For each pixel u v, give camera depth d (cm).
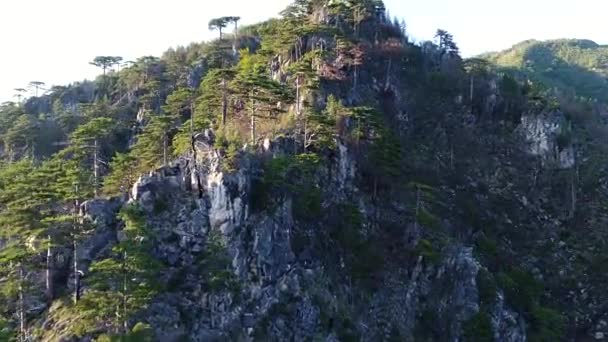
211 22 16388
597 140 12888
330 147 8812
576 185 11425
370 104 11106
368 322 7831
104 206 7519
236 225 7475
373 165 9188
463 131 11794
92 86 17700
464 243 9412
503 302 8606
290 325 7244
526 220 10625
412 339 7938
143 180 7606
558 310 9431
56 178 7844
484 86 12619
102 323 6481
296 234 7919
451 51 13888
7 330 6475
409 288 8319
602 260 10088
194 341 6731
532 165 11619
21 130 13988
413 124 11588
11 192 7344
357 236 8425
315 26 11356
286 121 9306
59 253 7369
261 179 7825
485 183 10988
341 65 11300
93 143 10806
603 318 9331
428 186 9531
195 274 7169
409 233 8844
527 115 12131
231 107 9775
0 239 8131
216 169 7662
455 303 8362
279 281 7456
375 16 13200
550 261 10069
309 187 8294
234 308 7050
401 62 12481
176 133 9762
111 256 7094
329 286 7775
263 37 13112
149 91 14612
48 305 7062
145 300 6419
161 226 7394
